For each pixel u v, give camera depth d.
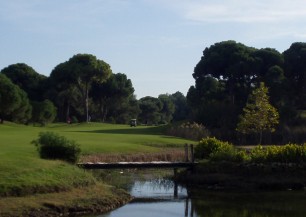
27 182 26.14
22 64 121.69
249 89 89.75
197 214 27.23
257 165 38.47
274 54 91.31
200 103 95.25
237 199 32.25
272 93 84.12
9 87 82.44
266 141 76.12
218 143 44.47
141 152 46.94
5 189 24.98
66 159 34.09
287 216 26.94
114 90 127.25
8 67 121.31
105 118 133.25
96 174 39.75
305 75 91.88
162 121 158.00
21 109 87.31
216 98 93.06
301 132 76.50
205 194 34.09
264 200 31.91
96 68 112.12
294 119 82.38
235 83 92.31
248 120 67.75
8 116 88.06
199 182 38.22
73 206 25.94
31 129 75.19
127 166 37.31
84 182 29.64
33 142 34.34
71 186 28.27
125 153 45.25
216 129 81.19
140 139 58.91
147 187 36.62
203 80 96.50
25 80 119.25
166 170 46.84
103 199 28.42
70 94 117.75
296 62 91.25
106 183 35.06
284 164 38.41
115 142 52.72
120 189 32.44
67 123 109.38
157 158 45.19
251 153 41.41
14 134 57.94
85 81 114.69
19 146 40.69
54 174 28.59
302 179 37.34
